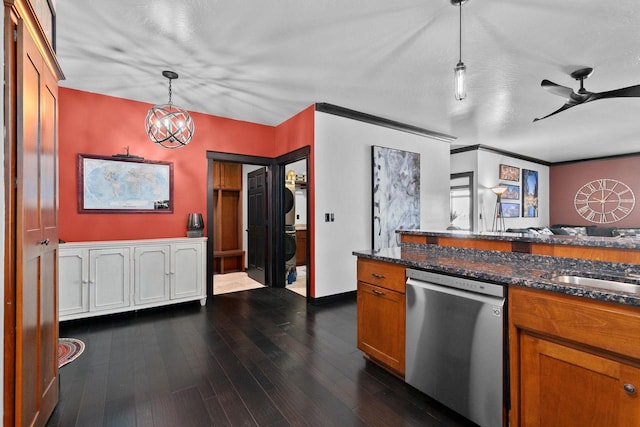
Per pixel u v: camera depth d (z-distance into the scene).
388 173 4.31
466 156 6.19
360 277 2.31
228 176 5.70
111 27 2.19
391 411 1.72
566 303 1.24
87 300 2.98
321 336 2.76
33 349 1.38
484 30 2.25
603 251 1.58
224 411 1.72
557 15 2.07
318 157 3.72
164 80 3.03
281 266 4.55
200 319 3.19
